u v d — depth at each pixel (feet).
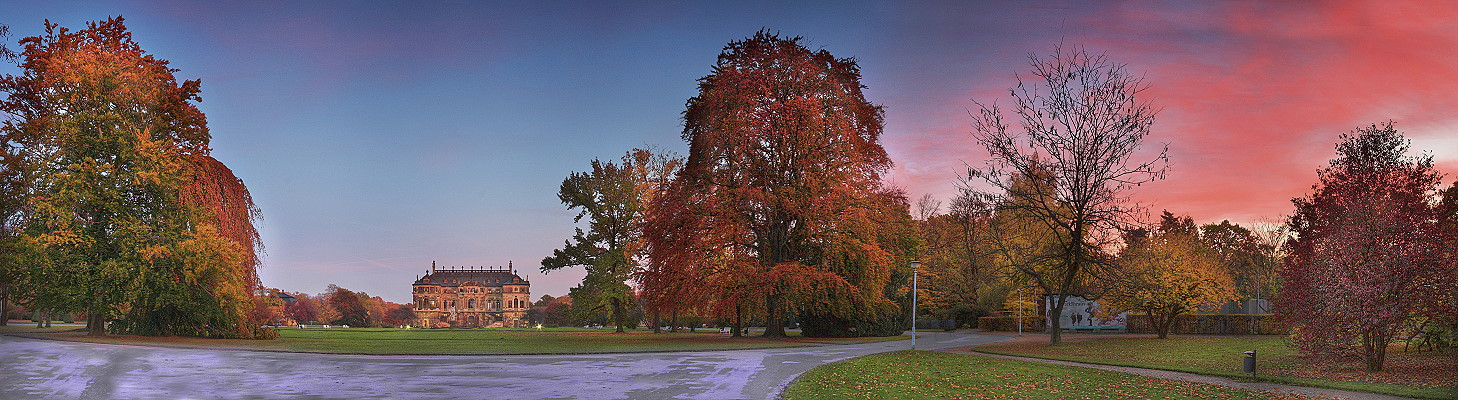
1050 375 77.00
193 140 136.36
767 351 114.83
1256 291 244.01
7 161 123.13
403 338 148.56
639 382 69.26
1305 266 80.28
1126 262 145.59
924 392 62.80
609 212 208.03
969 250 234.58
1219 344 127.44
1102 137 124.57
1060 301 128.67
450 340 140.15
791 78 145.28
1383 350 76.33
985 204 135.95
